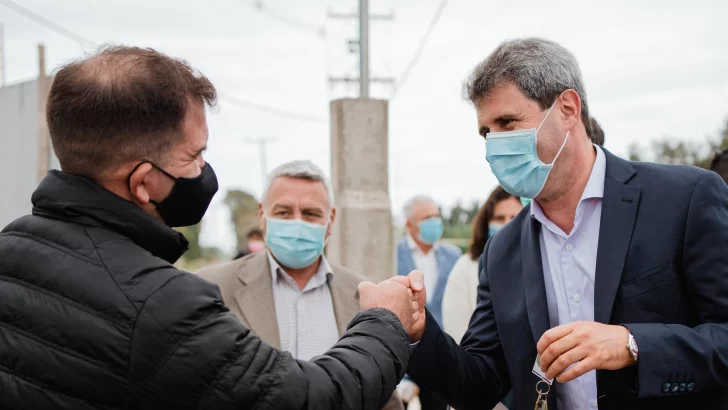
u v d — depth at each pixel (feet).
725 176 11.27
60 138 5.11
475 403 7.47
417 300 6.83
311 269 10.67
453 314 14.21
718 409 6.45
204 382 4.76
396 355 5.44
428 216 19.10
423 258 19.42
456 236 77.15
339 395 5.08
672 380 6.00
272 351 5.05
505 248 7.61
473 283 14.14
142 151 5.12
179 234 5.35
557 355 5.94
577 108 6.96
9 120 17.78
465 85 7.34
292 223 10.28
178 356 4.73
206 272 10.52
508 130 7.01
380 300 5.98
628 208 6.70
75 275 4.85
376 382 5.24
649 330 6.07
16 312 4.86
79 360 4.72
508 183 7.06
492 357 7.67
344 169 17.31
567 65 6.97
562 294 7.11
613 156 7.11
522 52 6.97
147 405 4.77
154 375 4.72
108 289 4.80
